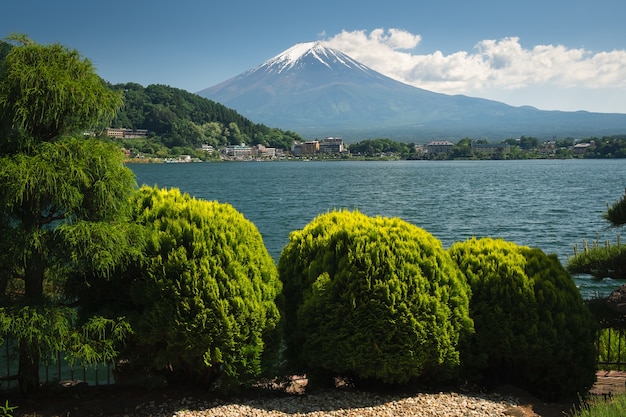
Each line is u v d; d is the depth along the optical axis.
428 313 6.73
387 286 6.65
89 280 6.91
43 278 6.75
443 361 6.88
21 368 6.78
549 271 7.48
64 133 6.68
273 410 6.37
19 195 5.68
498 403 6.64
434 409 6.40
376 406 6.49
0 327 5.86
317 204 58.78
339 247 7.12
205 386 7.14
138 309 6.84
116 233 6.14
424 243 7.10
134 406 6.50
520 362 7.36
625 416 5.65
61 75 6.14
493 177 121.00
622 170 156.62
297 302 7.52
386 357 6.65
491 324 7.22
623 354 10.63
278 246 31.28
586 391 7.31
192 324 6.35
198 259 6.54
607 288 20.64
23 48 6.27
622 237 35.38
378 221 7.61
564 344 7.11
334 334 6.80
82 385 7.28
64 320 6.09
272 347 7.05
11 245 5.97
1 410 6.16
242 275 6.62
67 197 6.04
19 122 6.08
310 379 7.36
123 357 6.83
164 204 7.12
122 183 6.45
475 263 7.59
